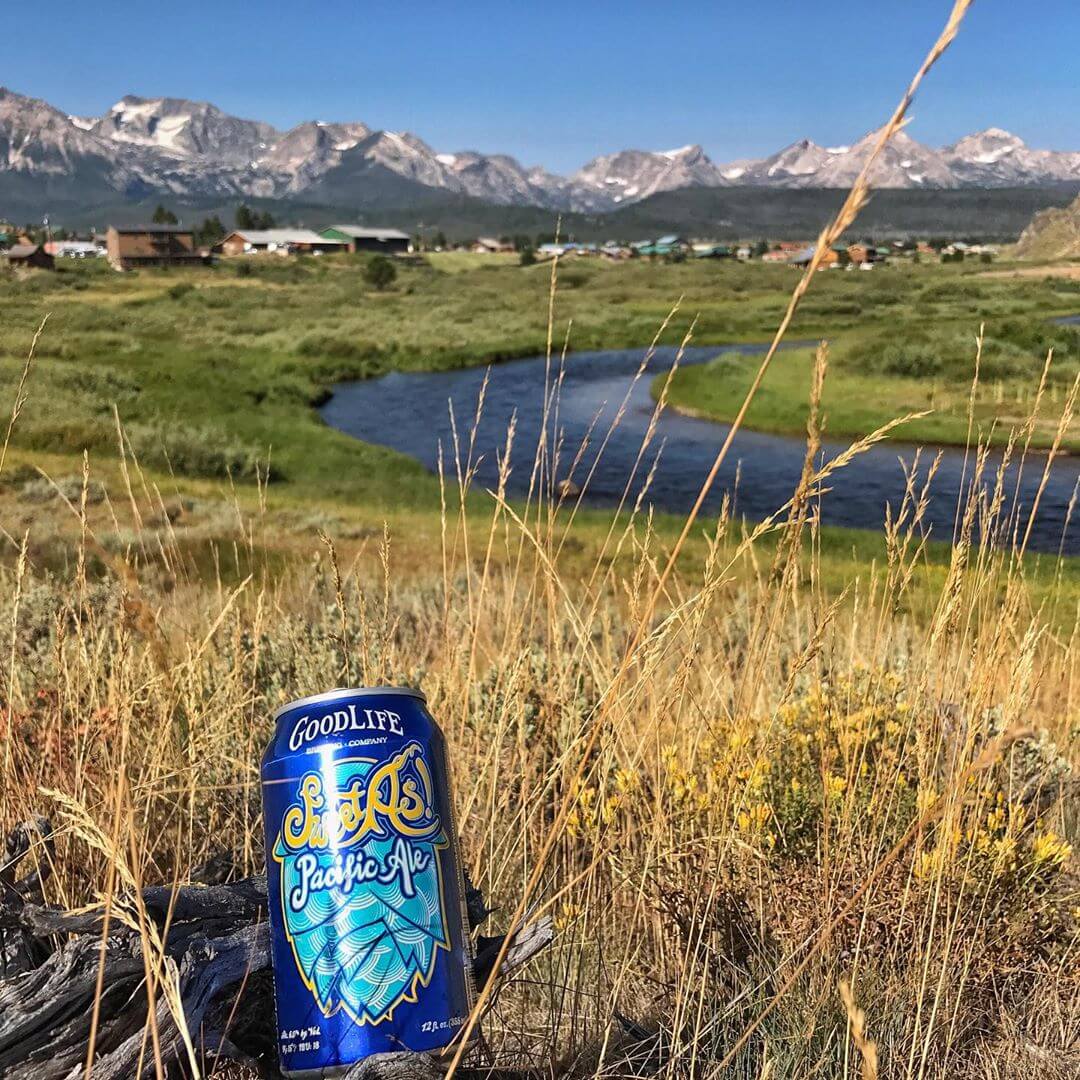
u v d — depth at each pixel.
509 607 0.76
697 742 0.67
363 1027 0.37
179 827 0.56
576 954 0.61
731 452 8.72
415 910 0.38
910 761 0.70
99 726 0.60
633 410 11.16
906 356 11.67
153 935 0.35
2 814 0.56
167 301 26.47
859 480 7.29
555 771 0.63
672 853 0.61
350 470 8.47
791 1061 0.51
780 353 13.70
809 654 0.59
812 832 0.65
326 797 0.38
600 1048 0.53
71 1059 0.38
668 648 0.58
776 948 0.60
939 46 0.29
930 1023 0.53
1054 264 43.78
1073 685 0.89
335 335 19.20
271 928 0.39
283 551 3.22
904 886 0.61
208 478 7.85
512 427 0.73
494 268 40.59
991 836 0.63
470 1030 0.36
